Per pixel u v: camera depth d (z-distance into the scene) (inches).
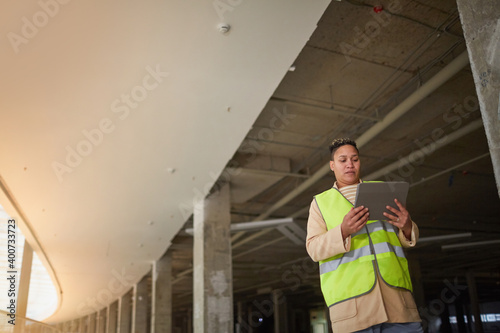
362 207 74.4
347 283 75.9
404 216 78.3
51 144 269.6
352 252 78.2
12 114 234.1
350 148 89.1
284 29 186.9
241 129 272.8
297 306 1657.2
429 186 532.4
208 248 391.9
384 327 74.2
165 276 663.1
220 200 411.5
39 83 209.0
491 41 94.2
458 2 104.7
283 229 545.3
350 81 323.0
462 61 253.9
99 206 389.1
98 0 161.5
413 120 378.9
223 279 389.4
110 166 310.2
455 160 462.3
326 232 79.0
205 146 292.8
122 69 204.2
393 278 75.1
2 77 202.2
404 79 323.6
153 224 456.1
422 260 1022.4
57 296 852.6
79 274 697.0
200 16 175.3
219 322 375.6
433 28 270.2
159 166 318.3
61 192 348.8
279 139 410.6
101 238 494.9
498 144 90.4
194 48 194.5
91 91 219.3
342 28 267.0
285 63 209.9
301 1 171.5
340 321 75.0
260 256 922.7
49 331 364.5
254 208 611.2
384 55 295.0
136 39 185.3
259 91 232.4
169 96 231.0
